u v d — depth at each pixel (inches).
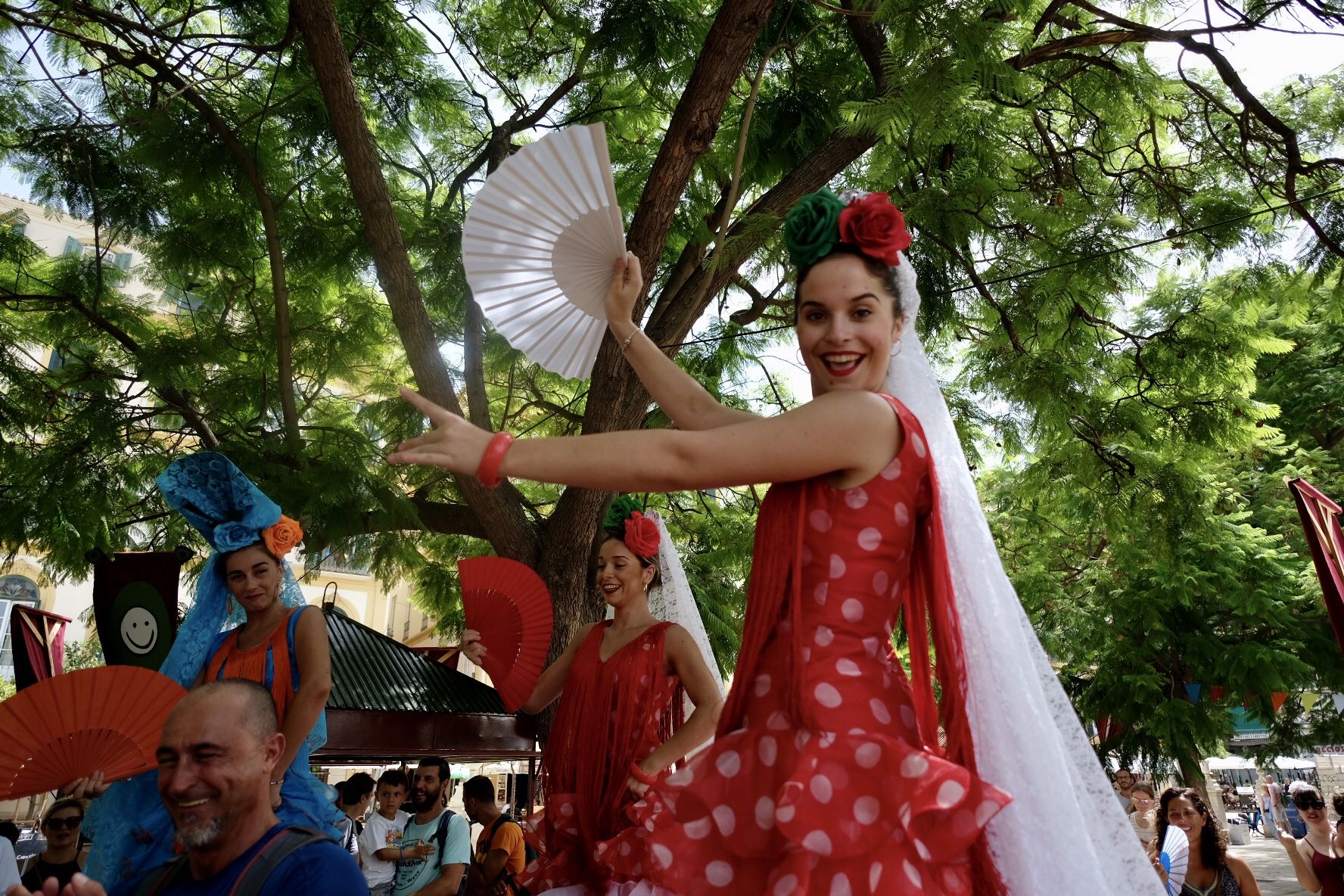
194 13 326.3
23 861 363.6
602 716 127.3
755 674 61.4
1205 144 352.5
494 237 75.2
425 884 221.9
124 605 161.6
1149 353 360.8
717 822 58.1
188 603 328.8
